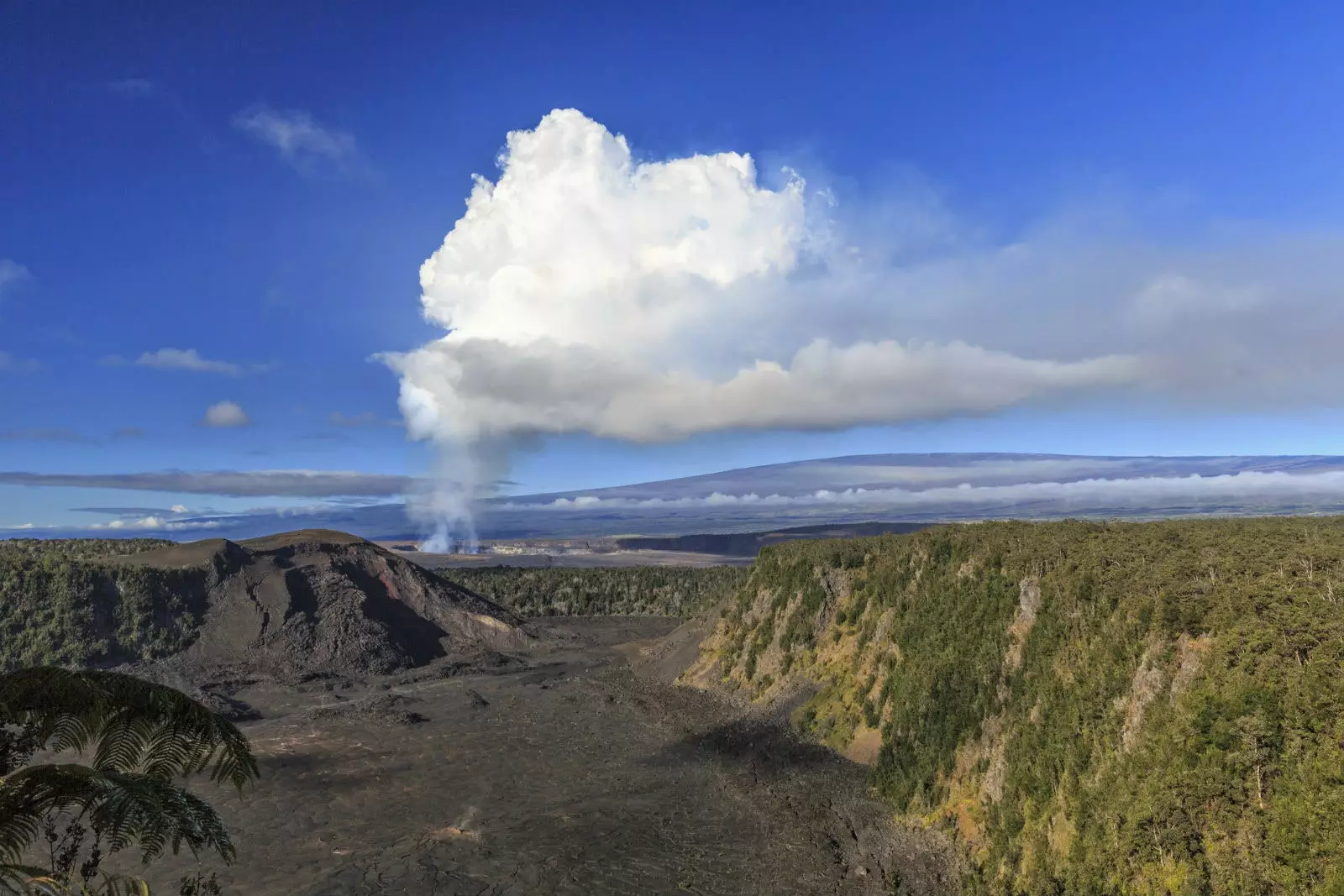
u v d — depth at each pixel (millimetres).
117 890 8391
